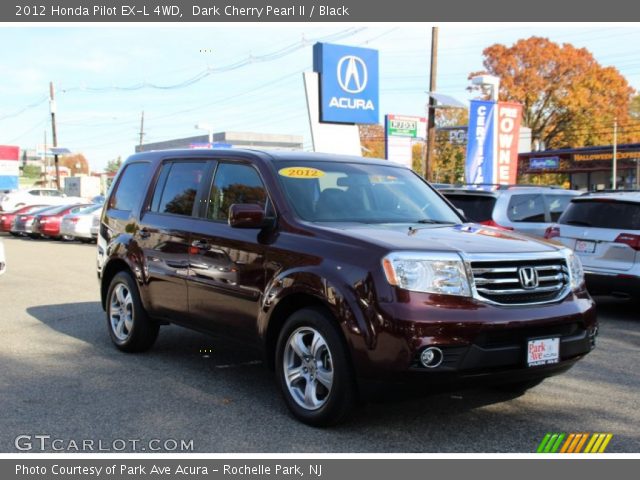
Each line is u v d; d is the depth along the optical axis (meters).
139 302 6.55
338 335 4.39
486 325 4.14
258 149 5.82
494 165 20.70
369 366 4.18
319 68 22.42
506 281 4.35
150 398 5.29
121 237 6.76
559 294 4.61
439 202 6.05
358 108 23.14
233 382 5.76
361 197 5.52
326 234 4.71
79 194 53.78
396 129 26.08
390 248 4.29
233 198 5.59
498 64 59.56
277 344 4.88
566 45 58.84
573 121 59.62
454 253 4.29
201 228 5.73
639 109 62.44
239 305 5.23
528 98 58.81
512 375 4.31
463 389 4.25
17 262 16.48
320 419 4.55
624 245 8.62
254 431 4.58
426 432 4.59
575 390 5.62
